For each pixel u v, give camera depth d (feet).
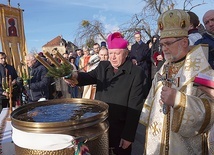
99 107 6.28
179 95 4.33
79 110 6.02
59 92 20.83
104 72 7.38
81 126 4.62
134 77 7.01
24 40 21.12
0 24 19.39
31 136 4.50
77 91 21.26
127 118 6.79
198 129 4.38
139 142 12.78
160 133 5.10
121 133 6.95
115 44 6.84
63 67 6.45
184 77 4.81
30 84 13.78
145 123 5.87
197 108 4.26
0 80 16.05
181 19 4.78
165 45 4.96
